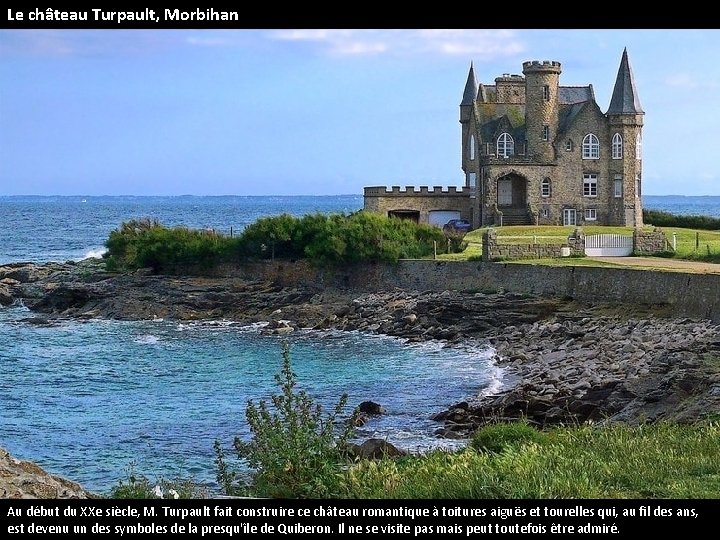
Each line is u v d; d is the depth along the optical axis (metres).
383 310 74.69
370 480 21.95
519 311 66.00
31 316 85.31
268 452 22.58
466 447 28.11
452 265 75.69
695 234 90.06
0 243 178.50
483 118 109.56
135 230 101.81
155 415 45.28
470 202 110.19
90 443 39.84
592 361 51.12
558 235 90.81
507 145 107.12
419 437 38.31
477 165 108.12
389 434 39.00
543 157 105.44
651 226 101.56
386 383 51.59
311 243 87.25
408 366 56.78
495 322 65.94
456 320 68.25
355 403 46.34
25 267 108.75
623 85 106.06
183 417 44.69
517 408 40.69
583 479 20.75
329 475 22.17
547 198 105.94
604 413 38.12
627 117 105.38
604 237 76.56
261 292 84.81
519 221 105.62
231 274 91.00
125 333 74.25
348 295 82.38
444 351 61.97
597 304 63.88
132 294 86.19
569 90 112.88
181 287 86.56
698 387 36.22
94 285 89.25
